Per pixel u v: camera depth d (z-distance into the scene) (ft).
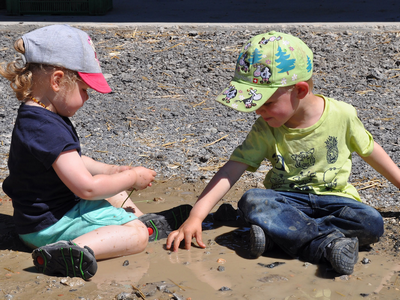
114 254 7.50
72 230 7.57
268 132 8.17
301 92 7.59
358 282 6.77
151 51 21.44
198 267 7.28
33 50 7.04
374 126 14.14
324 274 7.06
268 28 23.31
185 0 36.17
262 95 7.30
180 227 8.11
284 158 8.16
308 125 7.93
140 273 7.07
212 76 18.97
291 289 6.57
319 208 7.98
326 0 34.76
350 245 6.93
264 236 7.50
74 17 27.91
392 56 19.71
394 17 26.08
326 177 8.05
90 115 15.78
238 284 6.73
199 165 12.32
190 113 16.02
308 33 22.62
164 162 12.45
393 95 16.61
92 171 8.82
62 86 7.16
